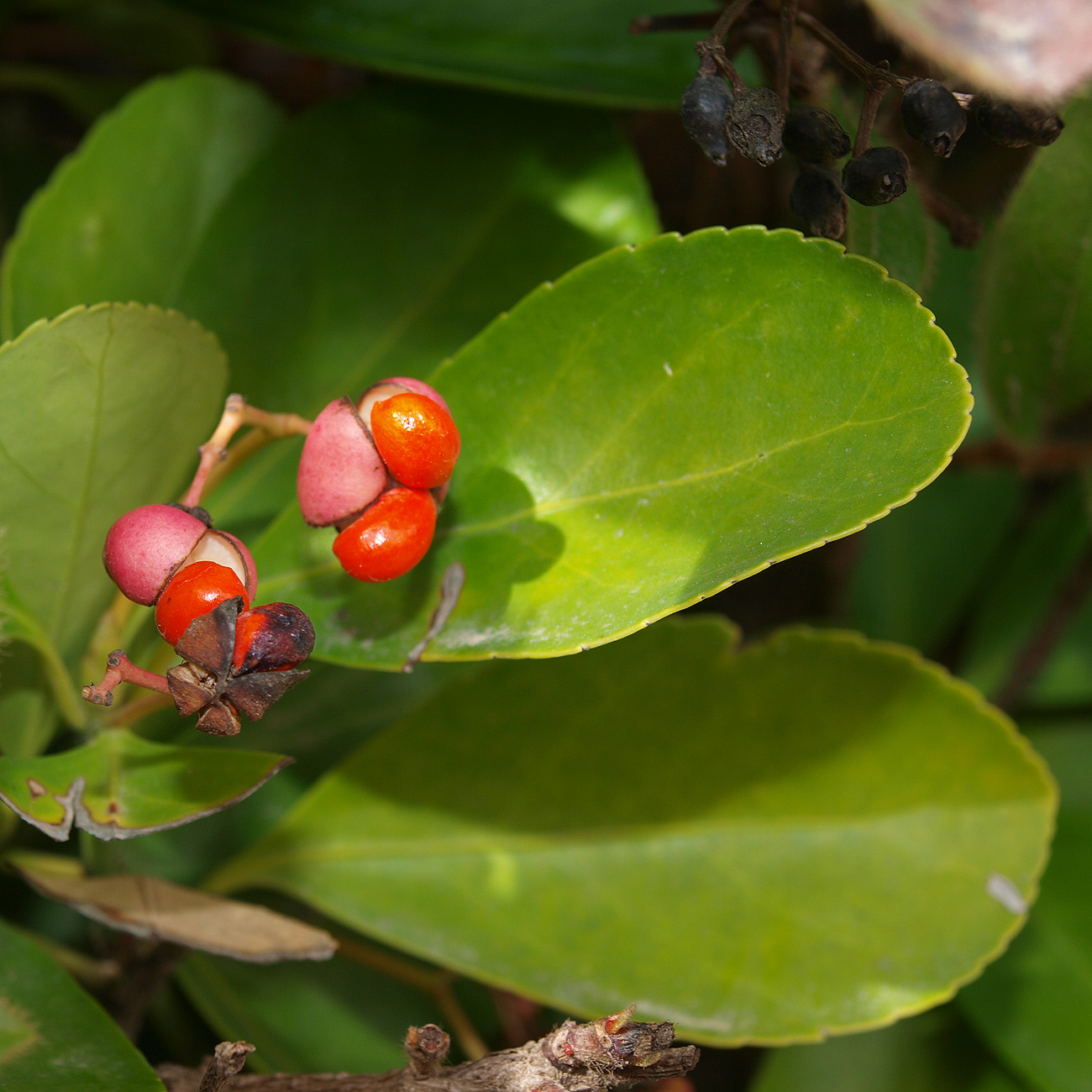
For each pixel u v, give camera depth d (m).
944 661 0.33
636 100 0.28
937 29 0.23
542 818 0.28
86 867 0.27
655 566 0.25
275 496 0.29
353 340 0.29
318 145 0.29
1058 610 0.31
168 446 0.26
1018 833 0.28
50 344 0.25
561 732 0.28
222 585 0.24
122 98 0.33
